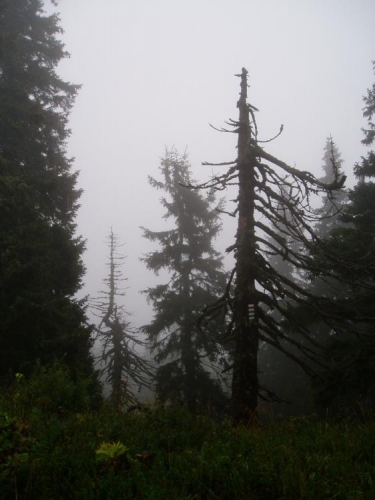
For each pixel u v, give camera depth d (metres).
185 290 19.45
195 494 3.26
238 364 8.76
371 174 14.12
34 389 6.56
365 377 10.79
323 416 14.95
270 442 4.85
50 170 13.62
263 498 3.32
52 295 12.27
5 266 10.63
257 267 8.95
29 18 15.83
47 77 15.48
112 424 5.16
